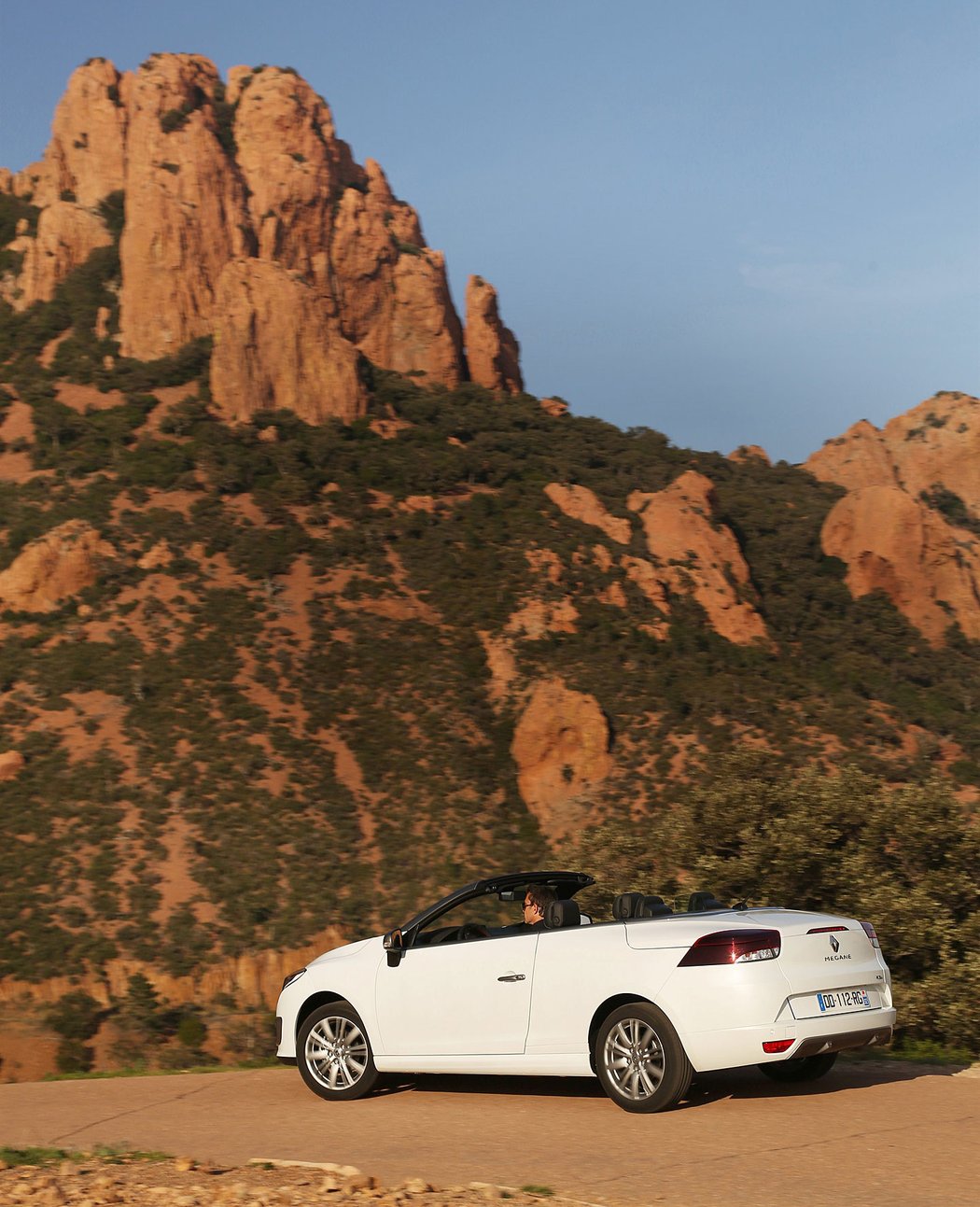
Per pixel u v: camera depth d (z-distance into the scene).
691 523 94.19
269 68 134.38
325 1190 6.77
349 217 128.88
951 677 86.69
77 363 118.75
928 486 125.12
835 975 8.61
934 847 15.51
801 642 88.56
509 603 83.81
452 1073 9.45
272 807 60.38
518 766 67.06
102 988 46.69
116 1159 7.80
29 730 66.56
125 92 144.25
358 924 51.66
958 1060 11.57
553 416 128.25
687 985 8.40
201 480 97.00
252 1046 43.88
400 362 128.50
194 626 78.19
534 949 9.18
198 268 121.25
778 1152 7.32
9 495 96.19
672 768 65.12
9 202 147.88
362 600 84.06
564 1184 6.85
